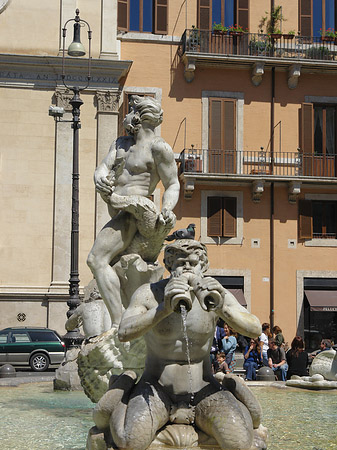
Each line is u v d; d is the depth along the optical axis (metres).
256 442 4.28
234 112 34.09
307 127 34.28
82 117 29.92
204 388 4.55
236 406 4.33
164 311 4.23
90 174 29.78
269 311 33.47
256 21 34.72
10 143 29.73
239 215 33.59
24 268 29.27
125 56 33.50
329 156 34.59
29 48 30.12
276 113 34.41
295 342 14.63
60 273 29.28
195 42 33.62
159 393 4.47
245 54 34.28
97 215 29.47
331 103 34.78
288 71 34.47
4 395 9.27
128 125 7.34
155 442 4.33
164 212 7.15
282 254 33.81
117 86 30.05
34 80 29.92
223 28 33.88
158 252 7.36
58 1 30.42
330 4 35.28
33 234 29.45
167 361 4.59
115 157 7.41
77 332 13.01
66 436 5.96
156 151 7.27
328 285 33.91
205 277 4.26
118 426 4.21
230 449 4.16
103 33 30.36
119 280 7.20
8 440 5.76
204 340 4.61
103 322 8.23
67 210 29.61
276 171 34.12
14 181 29.62
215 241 33.44
